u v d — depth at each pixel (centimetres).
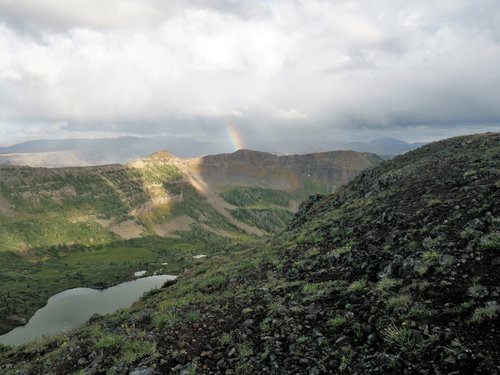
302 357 1205
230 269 3369
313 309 1531
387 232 2397
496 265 1309
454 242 1639
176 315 1880
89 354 1619
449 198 2547
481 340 962
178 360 1394
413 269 1516
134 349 1529
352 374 1034
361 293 1519
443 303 1192
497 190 2250
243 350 1366
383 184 4353
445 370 909
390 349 1061
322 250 2703
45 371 1591
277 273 2517
